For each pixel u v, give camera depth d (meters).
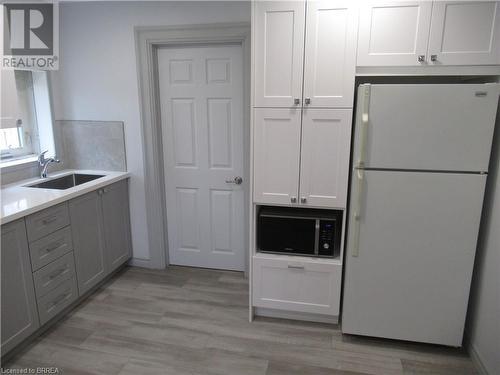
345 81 2.14
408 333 2.31
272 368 2.15
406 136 2.05
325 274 2.43
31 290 2.26
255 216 2.50
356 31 2.08
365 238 2.22
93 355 2.25
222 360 2.21
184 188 3.27
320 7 2.08
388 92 2.03
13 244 2.11
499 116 2.05
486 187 2.18
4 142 2.91
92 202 2.80
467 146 2.01
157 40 2.89
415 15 2.04
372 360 2.22
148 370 2.13
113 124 3.17
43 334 2.44
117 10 2.92
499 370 1.92
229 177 3.15
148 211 3.28
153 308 2.76
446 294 2.21
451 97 1.97
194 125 3.10
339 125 2.21
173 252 3.45
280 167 2.33
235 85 2.95
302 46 2.14
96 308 2.76
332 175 2.28
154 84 3.02
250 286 2.56
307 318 2.60
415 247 2.18
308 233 2.44
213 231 3.31
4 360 2.19
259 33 2.17
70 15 3.01
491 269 2.08
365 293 2.30
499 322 1.96
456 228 2.11
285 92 2.22
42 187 2.90
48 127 3.16
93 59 3.07
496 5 1.96
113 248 3.11
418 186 2.10
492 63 2.02
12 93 2.58
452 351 2.31
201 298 2.91
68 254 2.56
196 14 2.79
